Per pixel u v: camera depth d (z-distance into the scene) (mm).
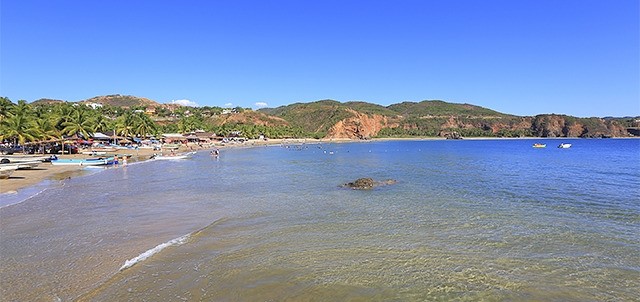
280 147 140250
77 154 68062
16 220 18922
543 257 13484
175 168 51844
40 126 67688
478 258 13367
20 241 15172
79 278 11391
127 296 10250
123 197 26234
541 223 18281
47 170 46062
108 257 13273
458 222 18562
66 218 19438
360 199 25500
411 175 40750
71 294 10312
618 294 10664
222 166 55594
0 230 16891
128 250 14070
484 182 34000
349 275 11828
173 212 21125
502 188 30000
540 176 38844
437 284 11219
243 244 14969
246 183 34688
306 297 10359
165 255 13531
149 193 28156
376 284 11195
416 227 17625
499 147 140250
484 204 23234
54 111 89812
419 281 11422
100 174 42531
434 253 13883
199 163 62125
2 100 70750
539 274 11977
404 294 10586
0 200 24781
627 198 24875
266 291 10680
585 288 11023
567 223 18281
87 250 14031
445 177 38500
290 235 16312
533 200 24484
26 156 53594
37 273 11766
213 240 15500
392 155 87938
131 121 113938
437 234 16391
